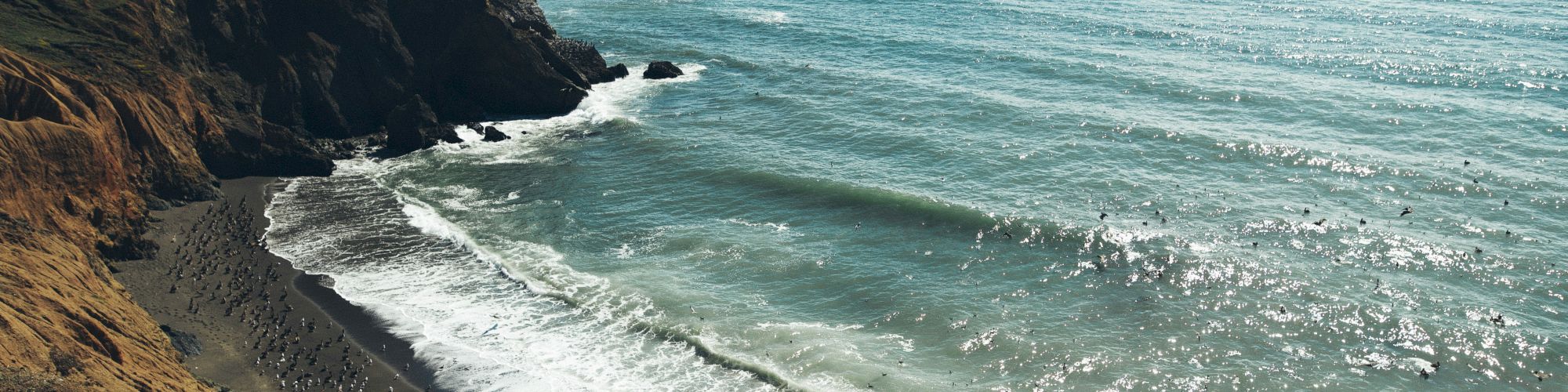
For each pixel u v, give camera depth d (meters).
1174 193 67.50
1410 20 118.62
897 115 86.25
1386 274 55.16
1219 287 54.22
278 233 63.06
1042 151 76.19
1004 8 130.62
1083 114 84.31
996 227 62.19
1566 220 61.50
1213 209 64.62
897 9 132.88
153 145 65.12
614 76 102.50
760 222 65.12
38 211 52.38
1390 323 50.22
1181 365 47.69
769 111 89.44
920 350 49.69
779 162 75.12
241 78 80.19
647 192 70.75
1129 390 45.97
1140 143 77.50
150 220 61.50
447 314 53.28
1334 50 105.12
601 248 61.72
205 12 80.62
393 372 47.84
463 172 75.31
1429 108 83.75
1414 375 46.34
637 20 130.75
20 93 57.78
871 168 73.62
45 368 37.03
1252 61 101.56
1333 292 53.28
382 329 51.59
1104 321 51.56
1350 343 48.88
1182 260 57.09
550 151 80.69
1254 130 79.31
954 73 99.81
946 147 77.38
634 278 57.44
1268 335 49.78
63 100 59.50
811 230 63.66
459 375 47.78
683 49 114.38
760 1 141.62
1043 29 118.44
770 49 113.19
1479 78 92.69
